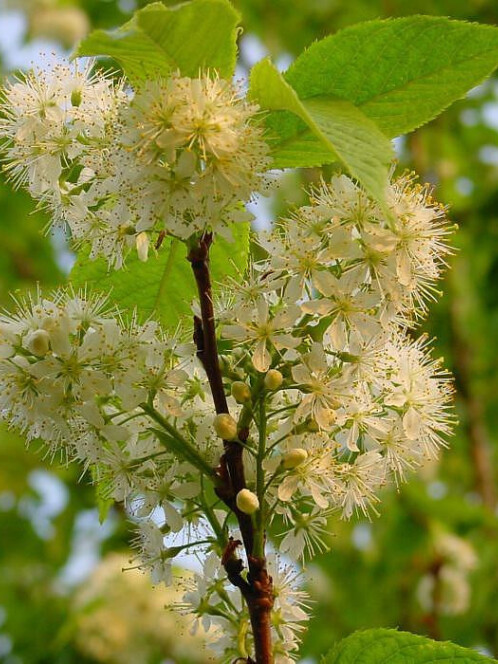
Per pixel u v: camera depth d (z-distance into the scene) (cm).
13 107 33
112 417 31
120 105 30
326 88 31
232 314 31
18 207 83
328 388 30
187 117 29
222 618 32
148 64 30
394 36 30
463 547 69
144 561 32
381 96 31
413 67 31
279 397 31
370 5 85
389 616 70
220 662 31
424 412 32
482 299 76
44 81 32
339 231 30
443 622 70
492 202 76
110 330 31
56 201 32
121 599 67
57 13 87
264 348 30
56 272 86
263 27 86
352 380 30
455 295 77
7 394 31
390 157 28
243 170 29
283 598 31
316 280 30
